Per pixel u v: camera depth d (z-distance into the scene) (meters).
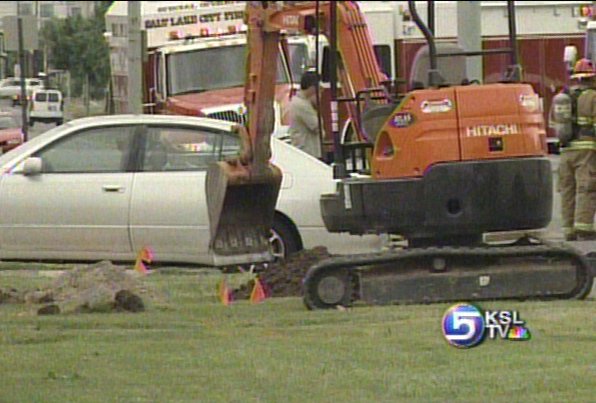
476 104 28.42
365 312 27.08
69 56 169.00
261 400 19.78
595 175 42.56
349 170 30.73
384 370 21.64
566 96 42.91
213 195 30.67
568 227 43.38
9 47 77.69
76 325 26.11
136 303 28.30
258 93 30.66
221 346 23.81
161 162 36.69
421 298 27.94
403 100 28.58
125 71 87.81
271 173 30.47
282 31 34.12
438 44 30.77
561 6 90.12
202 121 37.06
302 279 30.48
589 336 24.16
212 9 69.00
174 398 19.89
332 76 30.38
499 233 30.53
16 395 20.00
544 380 20.81
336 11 31.62
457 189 28.30
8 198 36.84
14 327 25.84
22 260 37.31
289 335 24.81
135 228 36.34
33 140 37.59
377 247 36.22
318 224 36.44
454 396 19.92
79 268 31.22
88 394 20.09
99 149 37.03
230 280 32.53
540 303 27.67
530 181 28.58
